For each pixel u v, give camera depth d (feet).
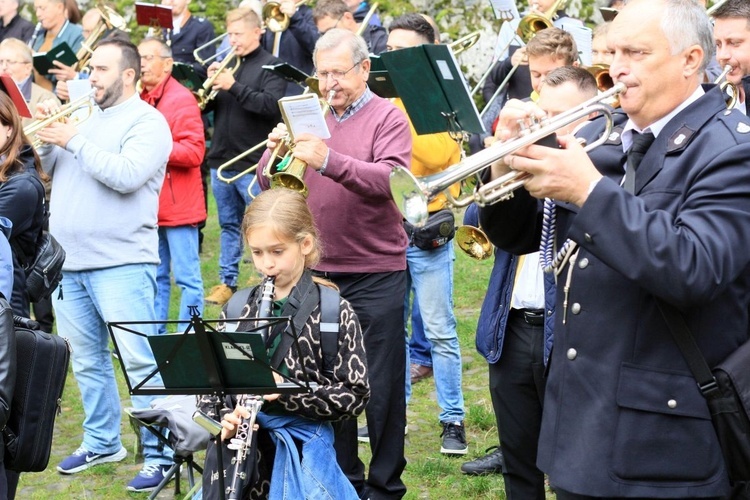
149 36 27.32
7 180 16.30
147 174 19.49
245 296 13.64
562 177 9.80
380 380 17.19
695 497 10.21
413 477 19.57
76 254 19.51
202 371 12.14
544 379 14.89
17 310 16.19
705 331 10.23
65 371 13.79
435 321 20.59
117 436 20.67
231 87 28.84
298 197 13.34
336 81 17.26
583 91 14.74
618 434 10.27
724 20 16.90
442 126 14.84
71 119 20.27
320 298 13.35
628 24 10.14
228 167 29.78
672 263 9.51
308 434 12.99
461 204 10.16
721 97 10.42
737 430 10.10
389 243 17.25
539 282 14.96
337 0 29.12
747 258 9.83
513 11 25.54
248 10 29.14
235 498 12.34
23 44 26.68
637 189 10.42
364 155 17.28
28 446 13.35
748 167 9.84
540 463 10.96
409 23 21.53
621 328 10.34
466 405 23.00
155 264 20.30
